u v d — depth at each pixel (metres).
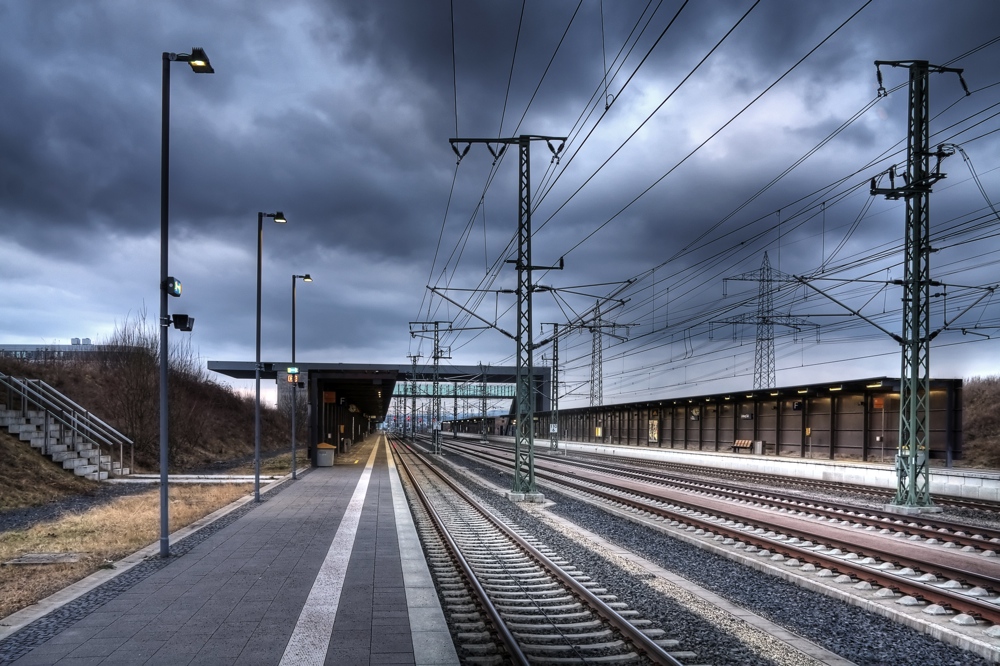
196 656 6.54
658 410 65.06
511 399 105.62
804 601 9.65
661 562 12.43
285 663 6.35
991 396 48.38
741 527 16.25
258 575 10.05
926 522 17.69
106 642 6.96
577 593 9.73
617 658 7.05
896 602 9.31
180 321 12.01
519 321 23.08
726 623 8.39
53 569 10.86
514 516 18.78
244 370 94.56
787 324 34.75
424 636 7.16
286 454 53.16
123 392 37.56
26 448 25.61
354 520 15.95
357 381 41.97
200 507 18.66
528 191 22.36
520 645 7.34
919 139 20.11
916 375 20.59
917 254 20.62
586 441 86.12
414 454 58.50
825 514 18.61
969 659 7.29
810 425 43.97
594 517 18.84
